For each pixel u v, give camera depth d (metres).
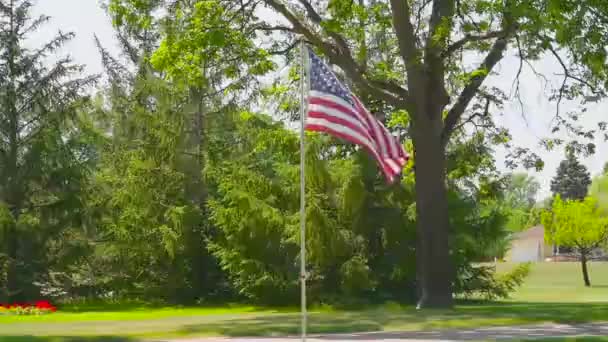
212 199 36.81
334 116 14.99
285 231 33.16
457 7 26.00
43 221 39.00
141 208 38.50
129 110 43.16
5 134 39.22
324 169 33.38
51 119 39.72
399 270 33.59
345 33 26.41
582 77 27.59
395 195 34.09
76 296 40.75
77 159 40.50
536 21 22.77
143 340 16.70
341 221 34.22
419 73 26.22
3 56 39.50
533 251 104.69
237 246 34.53
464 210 34.84
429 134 26.52
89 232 39.94
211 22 25.84
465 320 19.83
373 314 22.39
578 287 48.84
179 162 39.25
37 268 38.56
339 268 34.09
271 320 20.98
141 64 41.41
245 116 32.47
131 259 39.62
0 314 27.84
